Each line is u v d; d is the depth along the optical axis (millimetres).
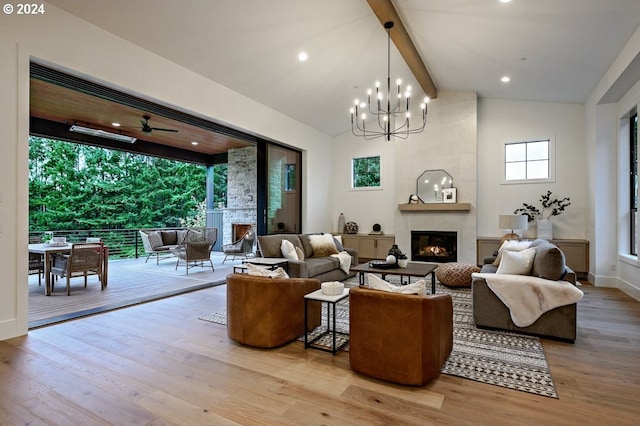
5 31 3000
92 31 3580
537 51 4641
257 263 4883
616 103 5391
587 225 6113
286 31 4281
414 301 2238
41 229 10891
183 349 2891
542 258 3279
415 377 2242
